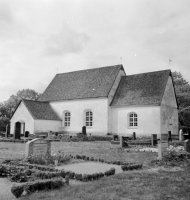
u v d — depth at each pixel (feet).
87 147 77.87
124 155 57.98
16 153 59.11
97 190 27.09
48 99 152.56
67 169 41.01
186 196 25.05
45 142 51.26
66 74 165.37
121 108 128.47
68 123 145.28
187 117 162.20
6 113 233.55
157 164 45.62
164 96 123.34
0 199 25.05
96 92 135.13
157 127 116.78
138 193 25.89
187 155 49.93
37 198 24.71
